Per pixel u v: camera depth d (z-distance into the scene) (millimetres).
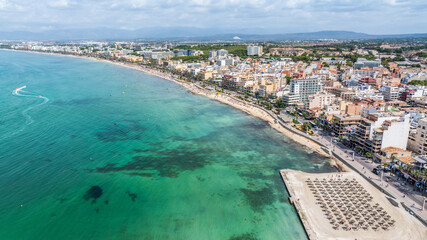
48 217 117125
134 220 117250
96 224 114312
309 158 174375
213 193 136750
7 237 105875
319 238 105938
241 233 111000
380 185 138000
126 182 144000
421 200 126875
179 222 116688
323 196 131750
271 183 145625
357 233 108062
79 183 141750
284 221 117500
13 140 191125
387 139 166875
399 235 107125
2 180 141500
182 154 178125
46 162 161625
